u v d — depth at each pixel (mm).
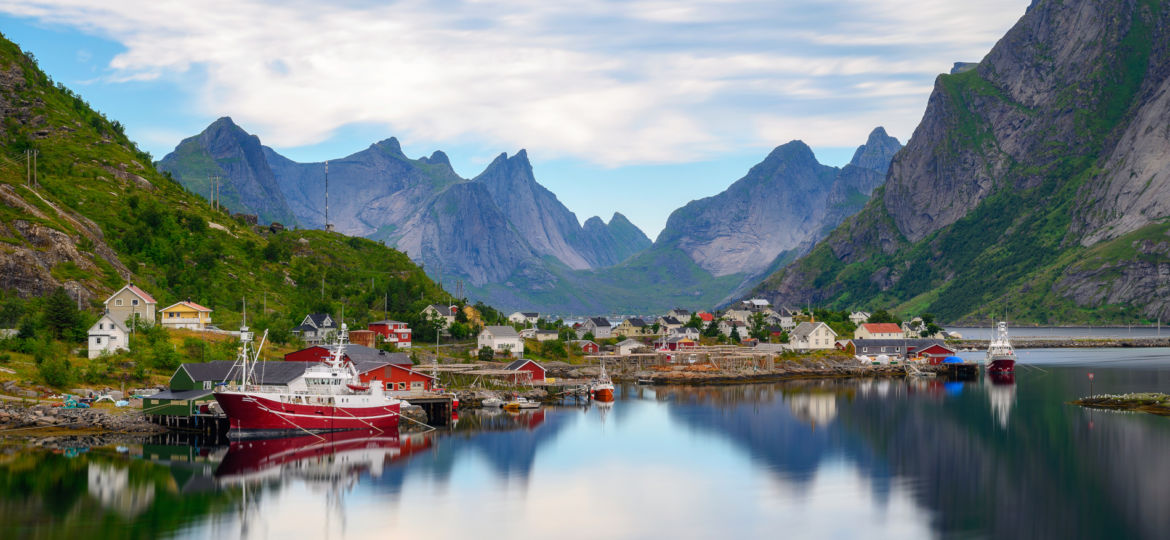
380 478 115938
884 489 111500
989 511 101375
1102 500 105250
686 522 97688
